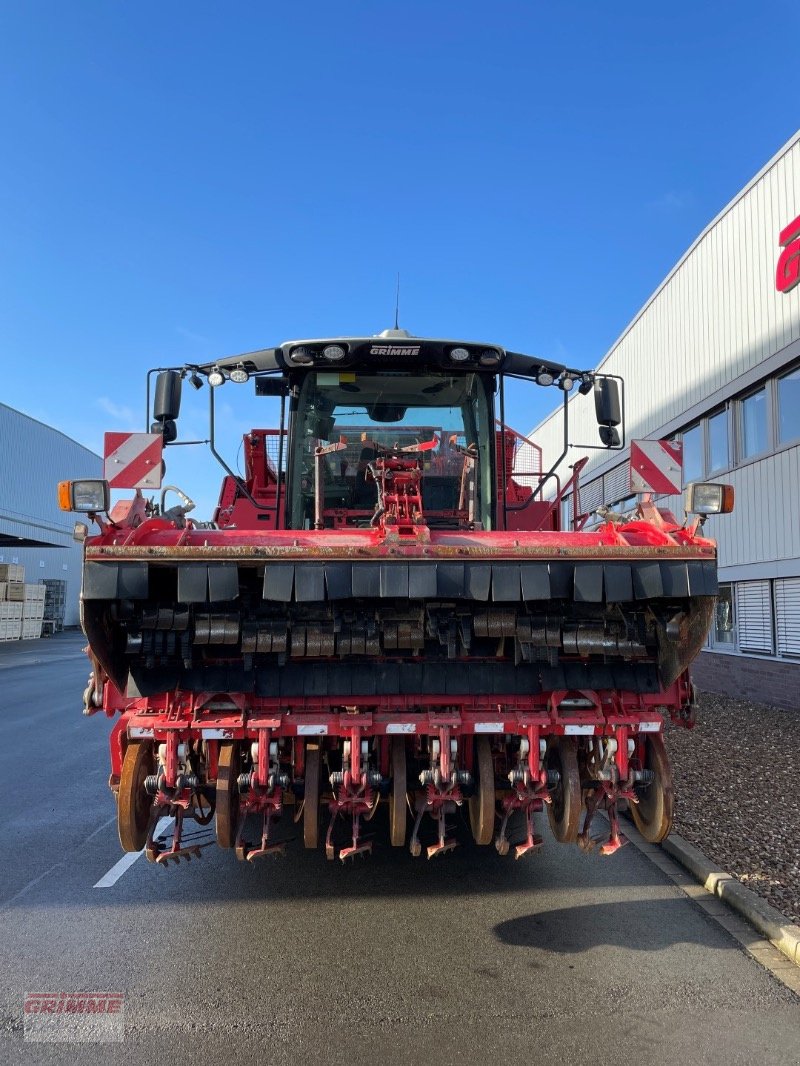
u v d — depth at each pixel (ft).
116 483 15.23
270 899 14.83
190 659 12.53
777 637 37.29
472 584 11.86
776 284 36.24
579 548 12.08
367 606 12.82
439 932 13.28
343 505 18.30
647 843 18.29
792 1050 9.73
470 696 13.32
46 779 25.41
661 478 16.07
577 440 65.57
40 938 13.09
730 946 12.76
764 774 23.03
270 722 12.53
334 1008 10.71
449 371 18.28
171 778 12.46
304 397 18.34
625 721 13.08
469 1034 10.05
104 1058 9.57
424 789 13.65
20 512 123.54
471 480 18.02
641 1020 10.41
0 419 115.65
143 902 14.71
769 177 36.78
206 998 11.02
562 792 13.91
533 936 13.12
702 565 12.17
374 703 13.17
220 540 12.34
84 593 11.33
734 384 40.16
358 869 16.48
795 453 35.32
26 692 51.11
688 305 45.55
